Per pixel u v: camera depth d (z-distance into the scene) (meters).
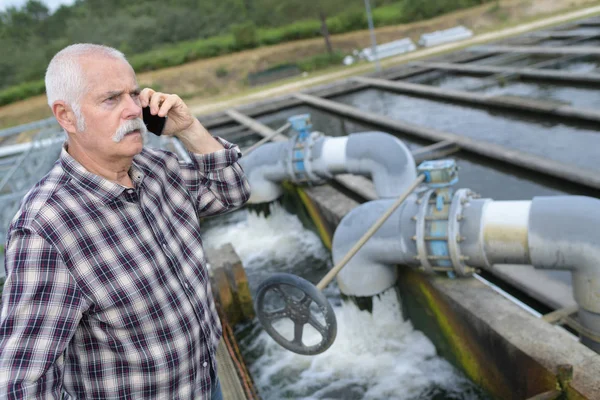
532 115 10.87
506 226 3.62
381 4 35.81
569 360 3.08
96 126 1.29
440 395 4.19
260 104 17.61
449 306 4.07
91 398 1.38
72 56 1.28
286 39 32.34
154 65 31.27
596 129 9.41
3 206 5.78
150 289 1.35
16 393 1.12
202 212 1.75
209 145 1.66
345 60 25.67
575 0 27.41
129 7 40.88
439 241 3.88
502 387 3.68
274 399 4.56
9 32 39.28
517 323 3.53
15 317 1.17
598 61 14.66
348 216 4.63
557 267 3.52
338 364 4.79
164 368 1.40
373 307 4.70
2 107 30.30
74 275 1.24
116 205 1.32
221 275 5.36
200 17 37.53
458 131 11.02
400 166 6.07
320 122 14.51
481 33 24.70
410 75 18.09
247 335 5.42
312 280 6.53
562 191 7.19
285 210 8.07
